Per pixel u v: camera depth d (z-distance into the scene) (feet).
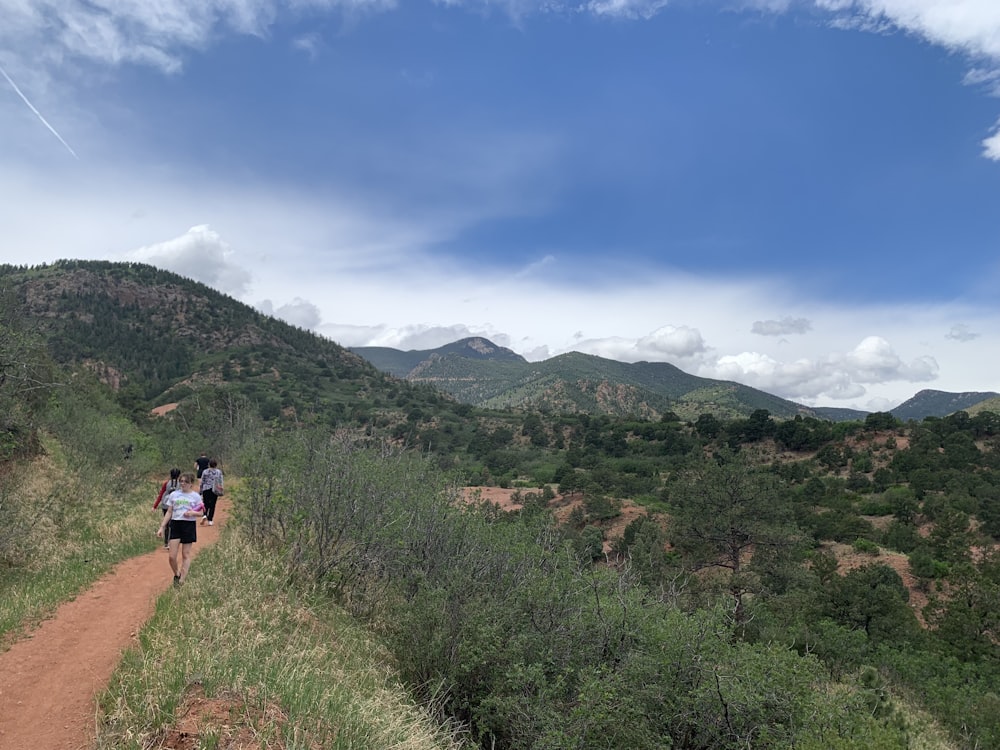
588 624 26.05
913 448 270.05
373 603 31.71
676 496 113.91
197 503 26.55
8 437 46.78
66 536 37.40
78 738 13.28
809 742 20.95
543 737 19.79
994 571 117.29
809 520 191.52
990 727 47.32
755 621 74.64
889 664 65.05
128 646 18.21
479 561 32.91
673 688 24.08
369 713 17.03
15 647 18.61
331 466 33.58
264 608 23.47
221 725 13.67
